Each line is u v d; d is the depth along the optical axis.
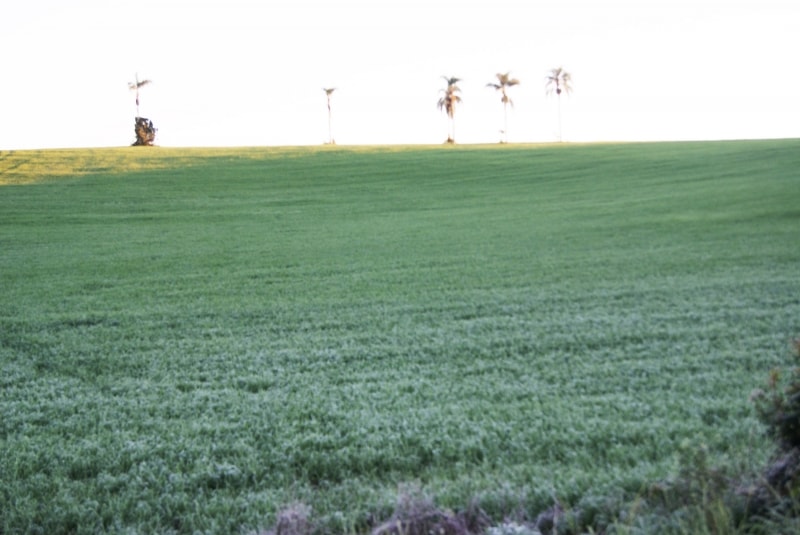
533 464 6.97
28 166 54.03
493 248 22.30
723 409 8.02
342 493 6.65
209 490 6.97
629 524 5.10
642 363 10.19
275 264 21.70
